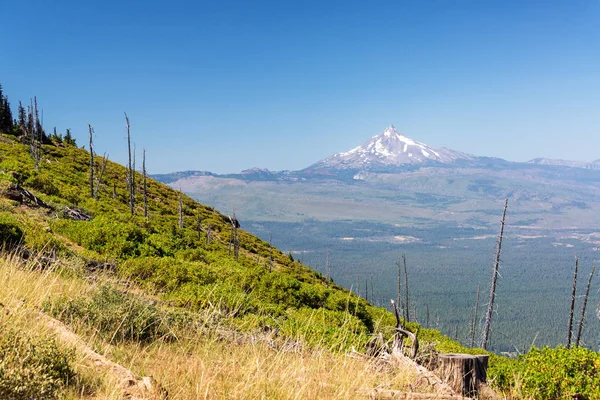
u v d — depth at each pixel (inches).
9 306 234.2
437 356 272.7
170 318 310.8
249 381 205.2
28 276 312.0
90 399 166.6
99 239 801.6
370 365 263.4
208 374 201.9
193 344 280.7
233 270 842.8
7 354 165.9
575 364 338.3
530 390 340.8
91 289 332.2
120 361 219.3
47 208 987.3
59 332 218.1
